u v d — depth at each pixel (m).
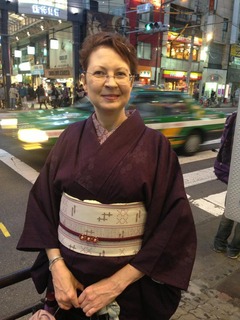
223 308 2.22
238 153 1.34
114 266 1.05
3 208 4.07
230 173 1.38
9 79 17.97
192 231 1.12
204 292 2.40
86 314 1.04
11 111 16.55
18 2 17.50
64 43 22.06
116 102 1.07
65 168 1.12
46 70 22.47
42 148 5.48
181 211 1.08
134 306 1.13
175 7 24.45
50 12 18.59
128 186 1.03
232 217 1.39
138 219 1.07
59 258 1.14
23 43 29.11
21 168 5.73
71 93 19.73
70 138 1.17
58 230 1.17
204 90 28.23
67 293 1.06
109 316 1.07
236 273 2.68
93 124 1.15
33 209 1.22
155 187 1.08
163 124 6.37
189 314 2.14
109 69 1.05
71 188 1.09
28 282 2.61
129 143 1.08
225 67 29.44
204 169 6.18
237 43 29.23
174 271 1.08
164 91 6.56
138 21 22.11
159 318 1.15
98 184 1.04
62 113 6.03
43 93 18.20
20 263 2.89
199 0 26.03
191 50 22.05
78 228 1.08
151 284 1.12
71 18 19.47
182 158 6.98
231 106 26.92
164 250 1.06
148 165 1.07
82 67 1.15
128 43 1.09
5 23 17.42
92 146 1.10
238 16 28.39
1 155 6.61
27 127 5.60
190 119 6.97
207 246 3.17
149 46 23.58
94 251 1.06
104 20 20.31
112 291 1.04
